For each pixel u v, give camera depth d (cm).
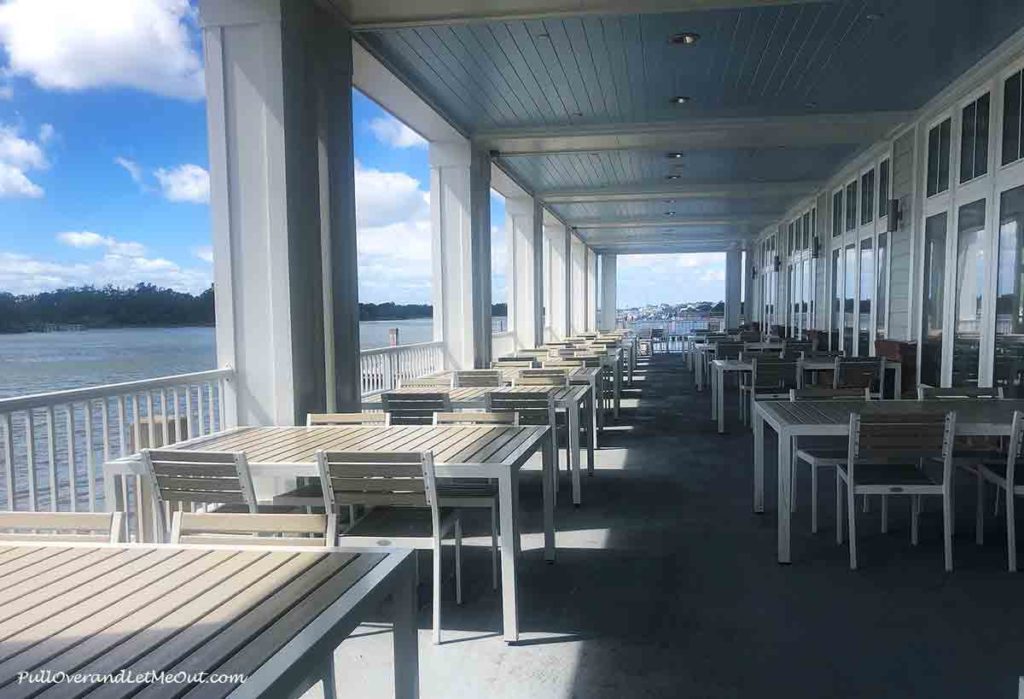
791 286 1656
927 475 388
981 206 650
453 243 909
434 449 331
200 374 421
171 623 140
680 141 910
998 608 315
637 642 288
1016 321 585
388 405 508
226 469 286
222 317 455
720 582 349
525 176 1195
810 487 537
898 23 544
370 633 301
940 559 378
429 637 297
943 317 735
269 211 447
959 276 697
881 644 283
